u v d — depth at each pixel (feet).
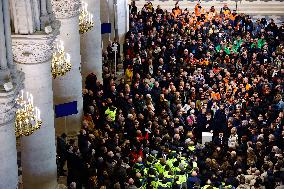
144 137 75.46
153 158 70.49
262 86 91.20
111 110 81.71
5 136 47.26
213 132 81.25
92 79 86.69
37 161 63.46
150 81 92.38
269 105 85.97
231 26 116.98
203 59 100.58
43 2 57.57
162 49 102.78
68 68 66.28
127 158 69.51
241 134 79.66
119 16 110.22
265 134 78.43
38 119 57.57
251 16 136.05
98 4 88.89
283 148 76.07
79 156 67.72
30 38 56.80
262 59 103.71
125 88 86.33
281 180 69.10
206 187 66.64
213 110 84.69
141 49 104.37
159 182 66.49
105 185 64.80
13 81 45.98
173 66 97.96
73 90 77.30
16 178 49.60
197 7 123.75
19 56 57.98
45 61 59.47
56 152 70.23
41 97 60.59
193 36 110.01
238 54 103.86
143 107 83.10
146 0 139.64
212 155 73.56
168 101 86.48
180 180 66.74
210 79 93.97
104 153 69.92
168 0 139.54
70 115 78.23
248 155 73.00
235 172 71.15
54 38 59.00
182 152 73.72
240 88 90.58
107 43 109.09
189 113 83.87
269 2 138.10
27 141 62.49
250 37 110.42
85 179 67.10
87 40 89.61
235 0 138.62
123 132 76.84
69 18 73.15
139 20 115.34
